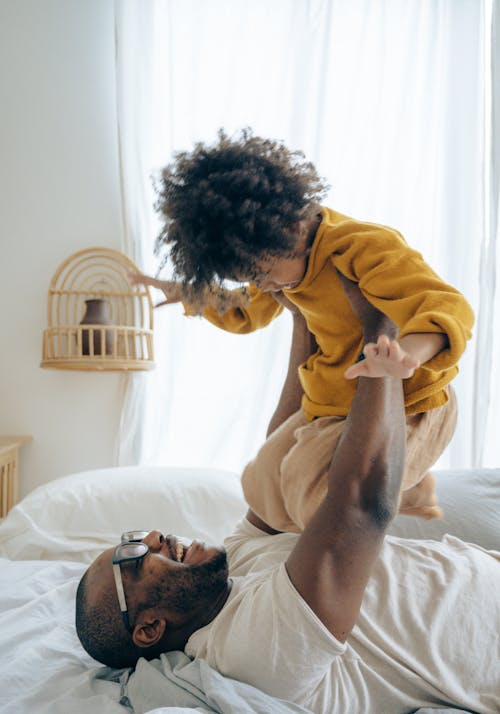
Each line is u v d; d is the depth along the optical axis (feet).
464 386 7.36
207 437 7.12
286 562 2.59
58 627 3.34
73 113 7.35
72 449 7.20
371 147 7.38
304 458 2.90
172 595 2.86
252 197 2.56
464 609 2.86
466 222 7.42
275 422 3.68
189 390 7.12
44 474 7.20
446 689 2.68
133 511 5.30
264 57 7.23
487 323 7.20
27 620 3.42
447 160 7.39
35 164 7.31
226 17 7.23
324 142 7.13
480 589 2.96
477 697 2.76
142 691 2.62
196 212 2.57
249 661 2.53
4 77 7.32
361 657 2.73
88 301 6.76
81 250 7.15
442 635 2.79
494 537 4.66
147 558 2.95
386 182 7.44
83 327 6.54
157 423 7.08
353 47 7.39
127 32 7.03
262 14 7.27
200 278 2.65
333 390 3.00
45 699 2.72
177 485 5.52
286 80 7.22
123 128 7.00
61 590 3.75
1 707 2.62
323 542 2.49
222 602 3.01
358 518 2.48
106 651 2.90
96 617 2.89
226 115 7.13
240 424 7.14
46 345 6.85
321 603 2.45
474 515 4.86
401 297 2.51
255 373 7.08
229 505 5.45
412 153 7.48
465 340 2.26
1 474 6.39
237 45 7.16
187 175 2.68
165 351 7.15
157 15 7.22
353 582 2.49
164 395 7.07
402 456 2.54
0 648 3.07
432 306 2.35
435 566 3.06
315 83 7.25
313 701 2.59
